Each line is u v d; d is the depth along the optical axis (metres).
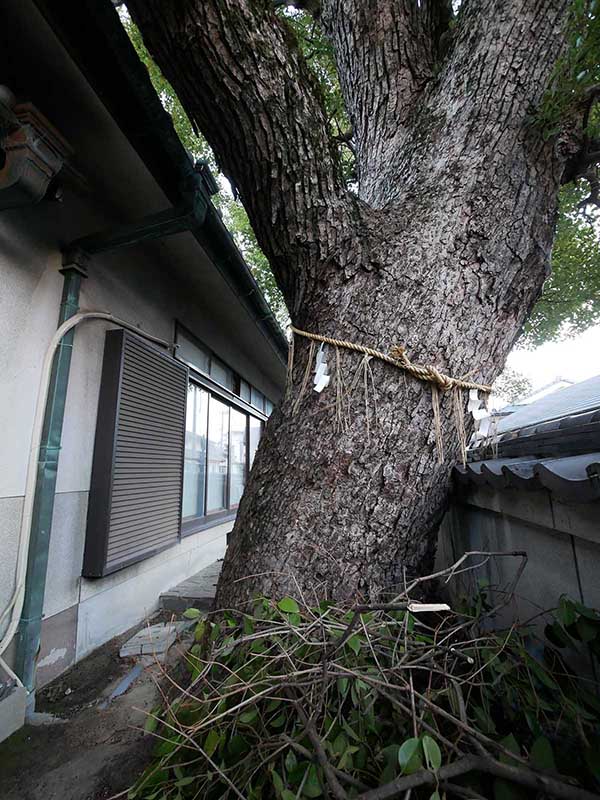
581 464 0.98
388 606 0.87
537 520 1.21
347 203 1.48
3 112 1.62
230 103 1.33
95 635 2.38
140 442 2.80
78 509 2.31
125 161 2.35
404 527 1.32
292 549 1.26
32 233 2.09
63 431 2.23
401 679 0.85
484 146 1.51
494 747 0.69
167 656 1.49
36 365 2.06
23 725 1.64
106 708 1.74
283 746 0.79
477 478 1.48
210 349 4.60
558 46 1.52
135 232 2.24
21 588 1.80
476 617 1.12
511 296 1.47
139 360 2.85
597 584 1.01
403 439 1.31
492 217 1.44
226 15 1.23
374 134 2.07
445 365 1.36
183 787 0.90
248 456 6.18
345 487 1.29
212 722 0.89
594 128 1.46
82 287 2.46
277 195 1.43
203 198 2.29
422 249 1.42
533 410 4.51
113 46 1.63
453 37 1.85
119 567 2.46
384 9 2.07
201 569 4.15
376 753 0.81
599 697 0.94
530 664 0.92
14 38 1.64
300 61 1.41
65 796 1.24
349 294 1.42
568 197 4.00
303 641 0.94
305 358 1.48
